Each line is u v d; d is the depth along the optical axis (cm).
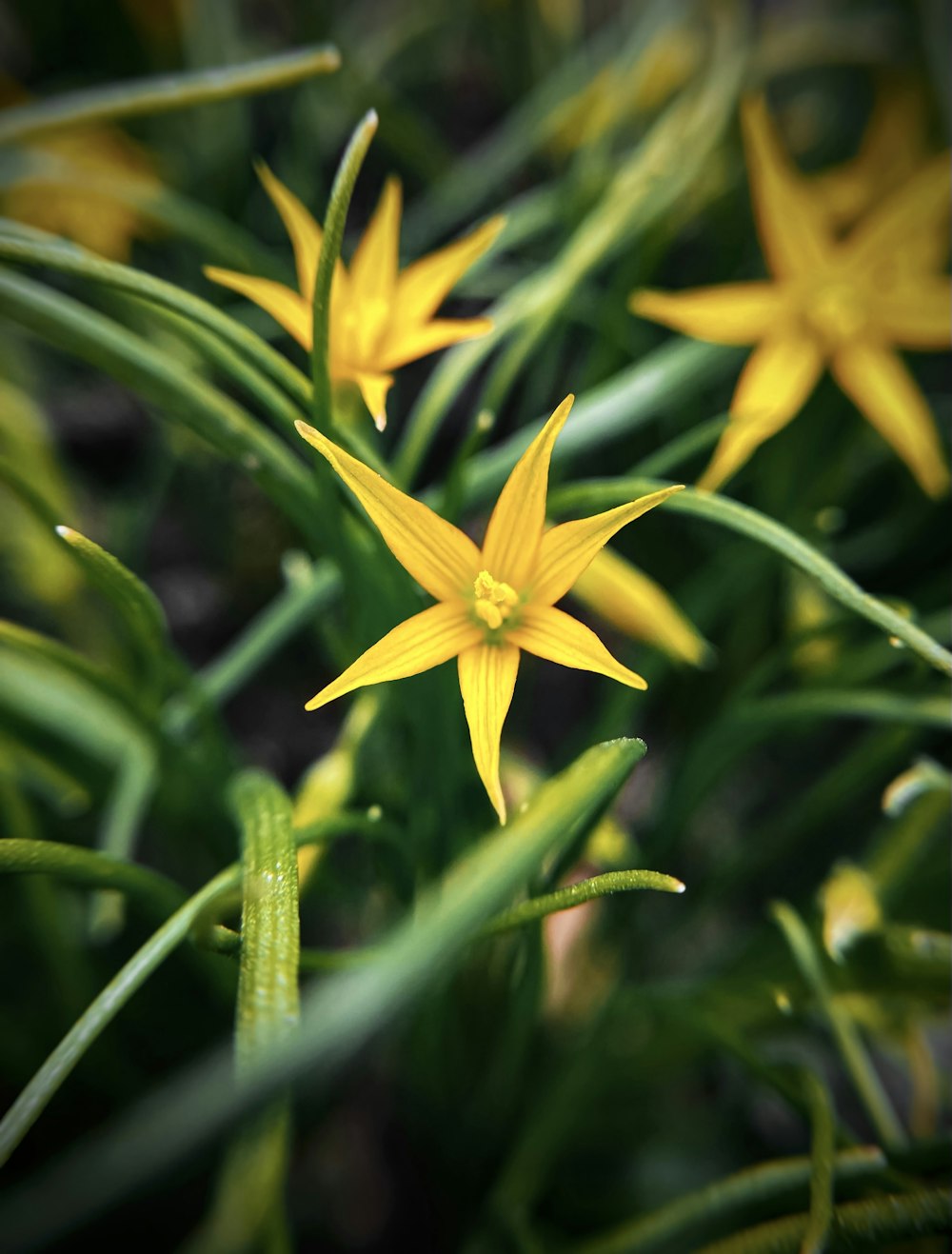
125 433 21
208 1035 16
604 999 16
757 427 12
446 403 12
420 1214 17
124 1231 15
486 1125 15
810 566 9
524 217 16
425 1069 14
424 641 8
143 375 10
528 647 8
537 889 11
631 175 13
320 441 8
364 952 10
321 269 8
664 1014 13
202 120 19
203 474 19
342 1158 17
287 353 18
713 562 16
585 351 20
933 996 12
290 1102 7
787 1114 17
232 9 19
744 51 15
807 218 13
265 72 12
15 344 19
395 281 11
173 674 11
